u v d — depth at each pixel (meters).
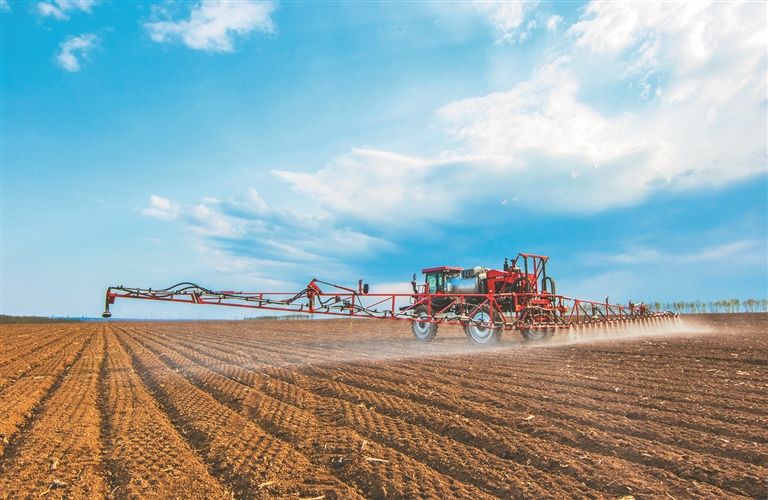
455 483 3.17
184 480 3.33
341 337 17.34
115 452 3.94
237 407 5.52
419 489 3.07
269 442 4.11
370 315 11.46
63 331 26.45
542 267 13.42
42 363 10.52
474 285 13.52
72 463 3.73
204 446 4.06
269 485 3.18
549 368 7.87
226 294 9.64
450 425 4.39
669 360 8.80
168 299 9.21
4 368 9.71
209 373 8.10
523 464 3.47
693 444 3.73
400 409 5.08
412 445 3.92
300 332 22.02
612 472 3.23
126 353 12.56
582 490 2.99
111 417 5.16
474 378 6.91
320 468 3.52
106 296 8.80
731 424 4.24
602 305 15.23
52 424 4.87
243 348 12.91
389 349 11.71
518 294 12.30
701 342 12.34
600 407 4.95
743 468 3.22
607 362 8.60
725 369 7.61
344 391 6.14
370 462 3.54
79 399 6.17
